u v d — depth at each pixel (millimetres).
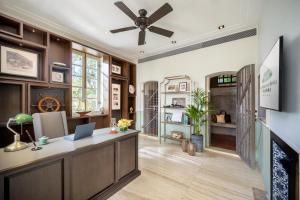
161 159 3193
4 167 1111
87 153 1725
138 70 5441
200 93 3812
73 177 1574
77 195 1612
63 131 2490
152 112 5145
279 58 1230
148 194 2012
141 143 4406
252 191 2094
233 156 3383
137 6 2500
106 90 4379
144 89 5352
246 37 3234
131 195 1989
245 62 3240
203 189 2137
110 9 2584
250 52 3180
